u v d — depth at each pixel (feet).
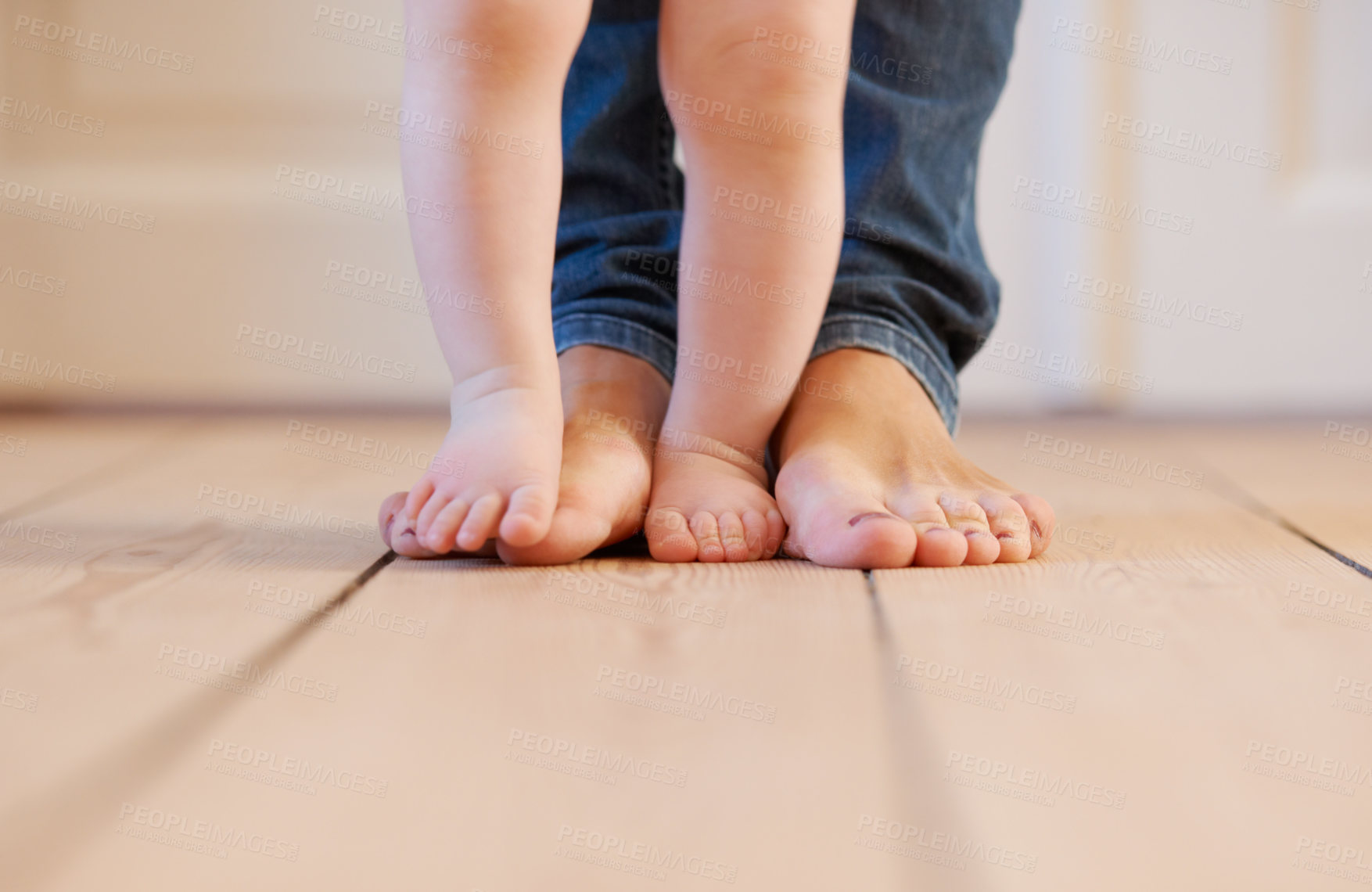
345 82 6.00
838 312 3.04
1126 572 2.60
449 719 2.05
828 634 2.30
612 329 3.06
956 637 2.28
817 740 2.02
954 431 3.20
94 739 2.01
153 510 3.17
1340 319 6.02
